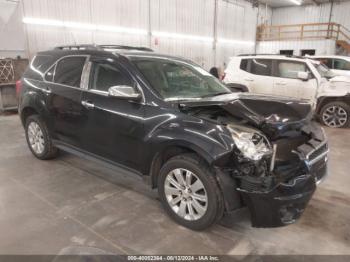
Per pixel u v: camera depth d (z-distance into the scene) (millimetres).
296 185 2215
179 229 2529
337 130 6406
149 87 2748
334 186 3529
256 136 2299
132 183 3432
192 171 2406
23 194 3109
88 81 3221
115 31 11016
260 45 18625
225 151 2184
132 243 2322
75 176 3604
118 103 2871
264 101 2725
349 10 17375
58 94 3496
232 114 2438
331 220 2775
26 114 4184
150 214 2760
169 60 3412
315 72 6504
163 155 2674
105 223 2592
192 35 14430
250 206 2217
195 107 2582
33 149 4148
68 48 3738
